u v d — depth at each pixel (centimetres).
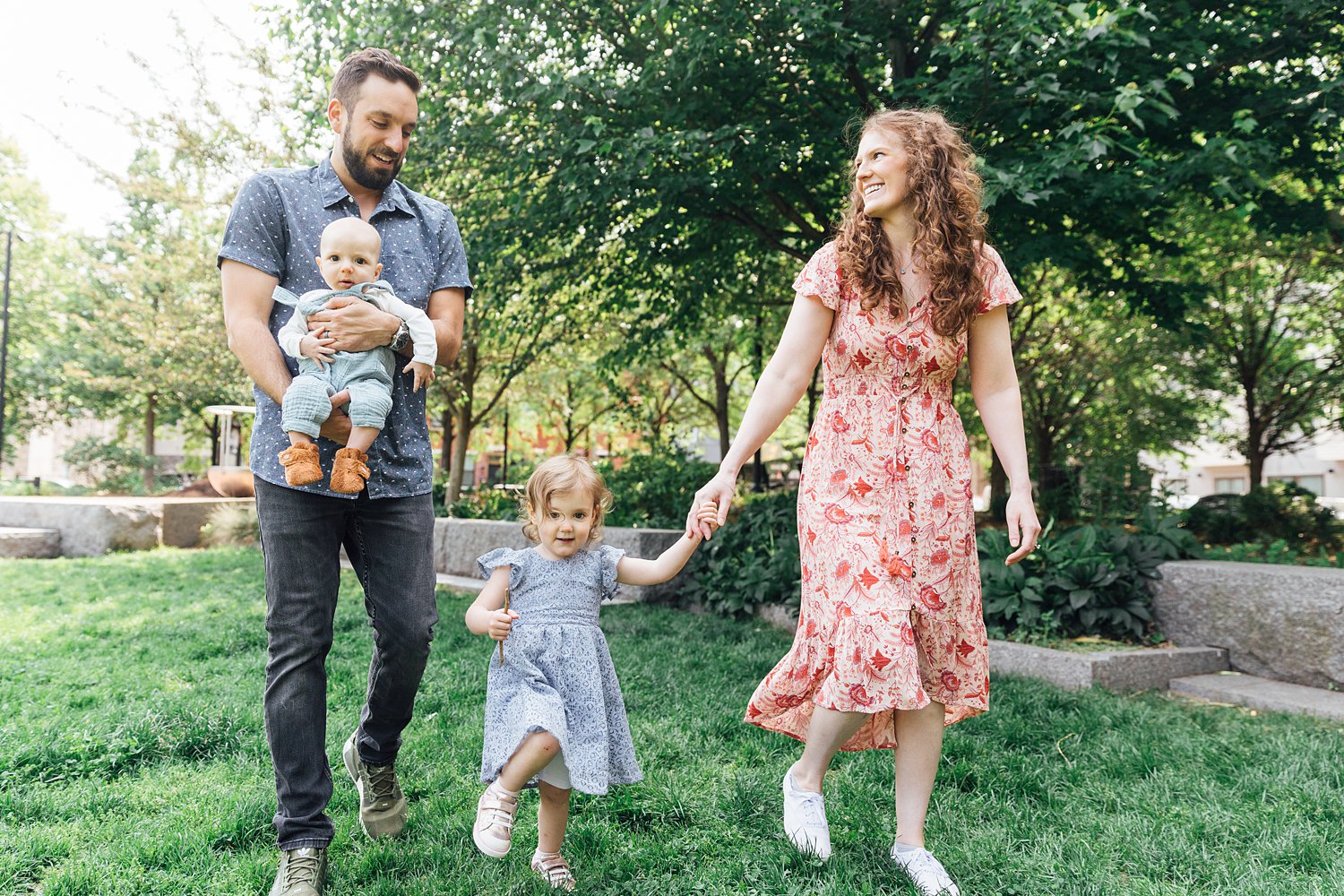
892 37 790
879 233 244
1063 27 590
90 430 3844
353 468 225
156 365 2017
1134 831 274
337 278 238
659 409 2356
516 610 246
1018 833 274
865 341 241
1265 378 1598
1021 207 718
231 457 1667
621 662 513
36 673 478
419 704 417
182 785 314
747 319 1285
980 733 380
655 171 761
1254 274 1376
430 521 258
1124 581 560
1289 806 293
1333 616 470
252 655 535
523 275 963
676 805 290
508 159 834
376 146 246
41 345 2817
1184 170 630
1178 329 873
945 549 239
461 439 1494
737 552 760
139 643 562
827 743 245
